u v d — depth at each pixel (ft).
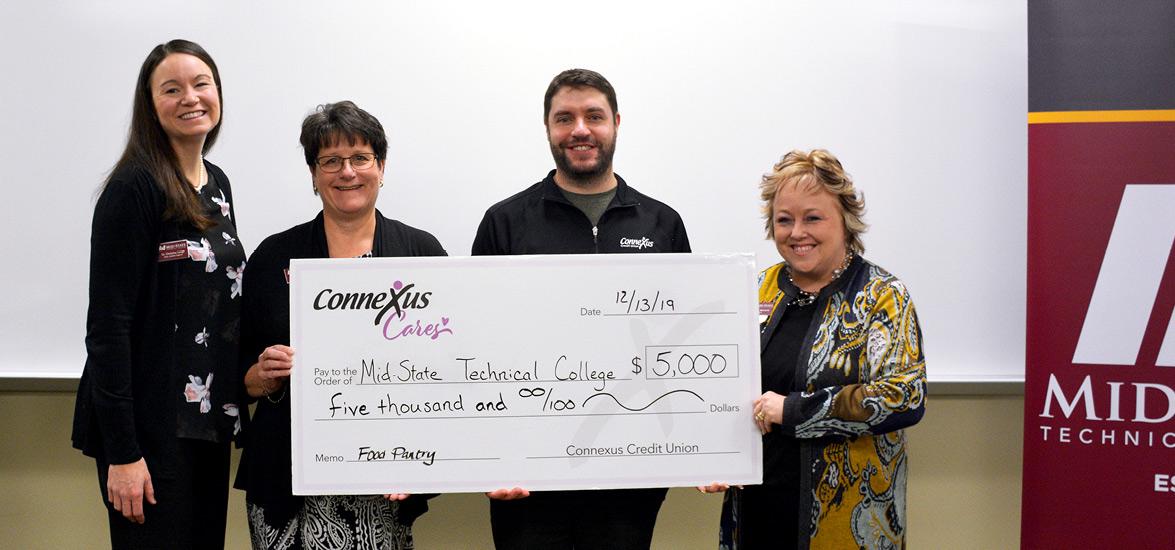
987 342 7.78
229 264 6.17
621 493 6.30
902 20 7.64
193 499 6.17
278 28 7.48
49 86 7.45
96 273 5.64
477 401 6.08
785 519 5.96
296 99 7.50
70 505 7.61
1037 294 6.95
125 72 7.47
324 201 6.22
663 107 7.61
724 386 6.09
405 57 7.52
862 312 5.82
